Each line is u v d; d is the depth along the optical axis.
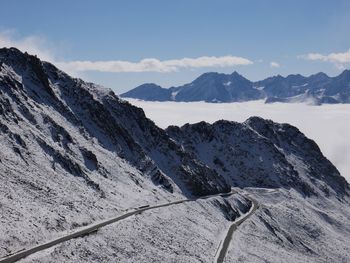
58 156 95.81
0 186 65.31
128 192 107.00
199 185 143.50
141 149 143.38
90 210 78.25
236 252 90.44
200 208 121.12
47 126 107.62
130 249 66.81
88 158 110.12
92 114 138.62
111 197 96.25
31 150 89.31
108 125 140.25
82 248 58.56
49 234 59.59
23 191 69.12
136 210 92.69
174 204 112.81
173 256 71.81
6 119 92.94
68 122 124.12
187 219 102.81
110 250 62.91
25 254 50.47
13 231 53.94
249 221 130.75
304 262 110.00
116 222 77.06
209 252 83.25
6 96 103.38
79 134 122.62
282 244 124.69
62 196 76.69
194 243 85.19
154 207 101.06
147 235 77.06
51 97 128.00
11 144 84.25
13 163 77.94
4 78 109.94
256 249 102.19
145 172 134.38
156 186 127.62
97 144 127.62
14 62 125.50
